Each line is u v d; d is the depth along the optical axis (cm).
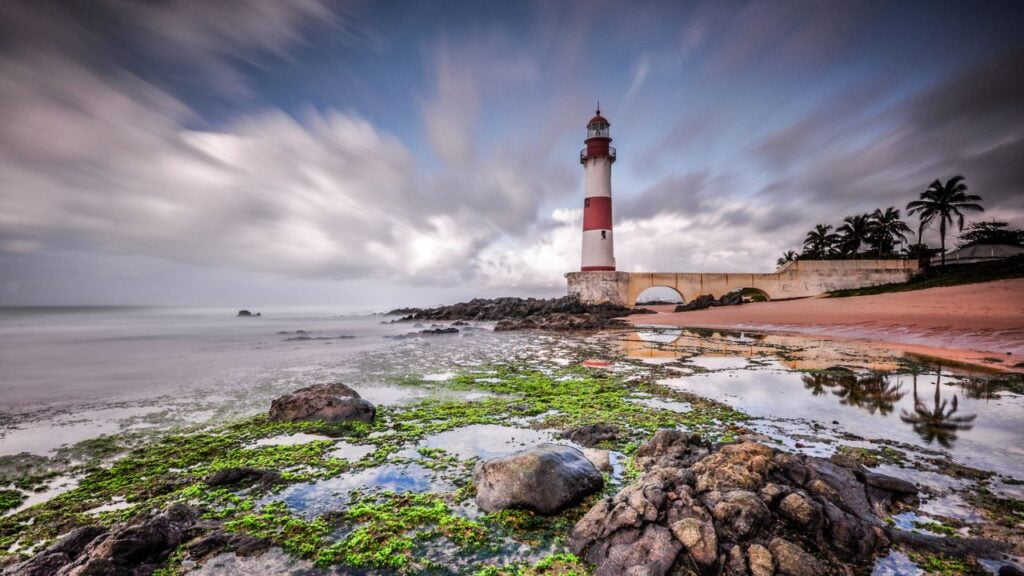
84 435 1155
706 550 527
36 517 714
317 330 5059
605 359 2370
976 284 4644
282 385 1786
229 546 609
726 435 1051
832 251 8775
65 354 2831
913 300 4209
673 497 612
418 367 2194
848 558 548
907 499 696
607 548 570
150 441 1103
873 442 991
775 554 524
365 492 784
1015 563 545
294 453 971
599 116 6412
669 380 1731
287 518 684
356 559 585
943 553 562
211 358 2605
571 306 6075
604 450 915
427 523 671
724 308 5788
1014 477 800
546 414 1274
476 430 1128
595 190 6384
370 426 1163
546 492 694
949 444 976
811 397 1423
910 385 1563
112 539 556
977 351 2280
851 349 2520
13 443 1094
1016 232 7569
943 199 6059
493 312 6844
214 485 814
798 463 683
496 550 603
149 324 6212
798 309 4766
